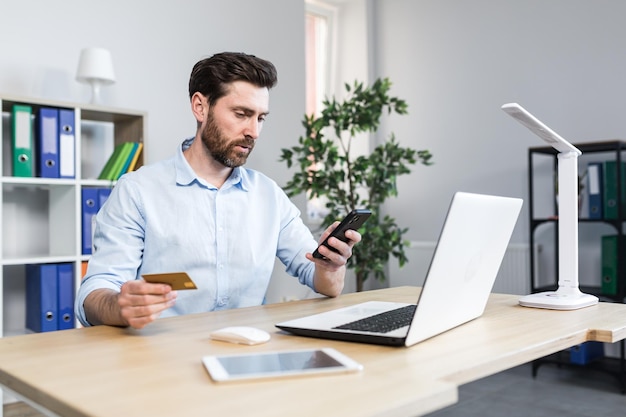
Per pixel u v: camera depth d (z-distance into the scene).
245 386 0.76
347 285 4.72
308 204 4.76
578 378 3.27
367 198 4.78
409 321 1.11
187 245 1.59
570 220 1.50
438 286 0.97
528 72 4.02
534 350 0.99
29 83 2.98
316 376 0.81
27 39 2.97
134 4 3.38
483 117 4.26
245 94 1.53
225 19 3.82
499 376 3.33
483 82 4.26
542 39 3.95
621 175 3.28
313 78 4.95
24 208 2.97
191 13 3.64
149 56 3.44
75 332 1.14
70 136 2.76
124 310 1.09
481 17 4.26
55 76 3.06
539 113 3.97
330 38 4.98
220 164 1.65
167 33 3.52
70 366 0.89
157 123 3.47
